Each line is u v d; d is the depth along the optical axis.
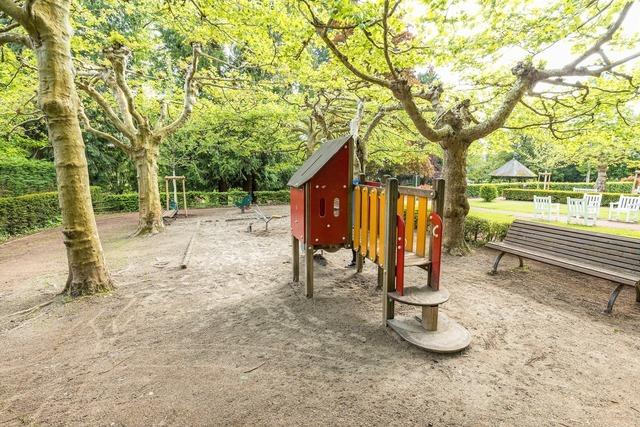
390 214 3.30
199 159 20.12
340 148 4.34
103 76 8.97
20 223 10.36
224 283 5.14
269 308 4.12
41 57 4.08
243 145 16.38
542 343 3.14
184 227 11.26
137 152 9.64
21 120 11.40
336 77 8.23
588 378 2.57
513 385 2.48
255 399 2.34
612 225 10.05
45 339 3.32
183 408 2.25
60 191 4.38
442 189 3.25
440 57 5.32
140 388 2.49
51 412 2.23
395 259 3.41
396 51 5.01
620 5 4.51
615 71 5.78
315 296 4.55
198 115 13.19
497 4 4.52
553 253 5.04
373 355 2.95
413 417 2.14
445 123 6.68
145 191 9.79
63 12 4.21
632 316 3.78
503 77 6.92
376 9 3.78
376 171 26.58
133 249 7.73
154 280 5.29
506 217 8.29
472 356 2.91
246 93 11.95
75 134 4.37
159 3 7.64
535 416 2.15
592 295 4.48
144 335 3.39
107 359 2.93
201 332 3.45
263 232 10.07
